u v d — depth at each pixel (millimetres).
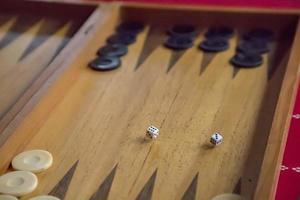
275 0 646
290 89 396
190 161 358
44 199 317
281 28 531
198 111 414
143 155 364
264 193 298
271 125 369
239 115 407
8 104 425
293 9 537
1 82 459
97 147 373
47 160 350
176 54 500
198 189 334
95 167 354
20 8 588
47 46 521
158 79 458
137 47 512
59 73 424
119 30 542
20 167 341
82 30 505
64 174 346
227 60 486
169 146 373
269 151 331
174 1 648
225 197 321
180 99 430
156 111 414
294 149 390
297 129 409
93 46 489
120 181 342
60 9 574
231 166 353
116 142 378
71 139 380
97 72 466
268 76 458
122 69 474
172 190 334
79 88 443
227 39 521
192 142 377
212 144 374
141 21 561
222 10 539
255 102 423
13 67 484
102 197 329
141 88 445
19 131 357
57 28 556
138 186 337
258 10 533
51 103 404
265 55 491
